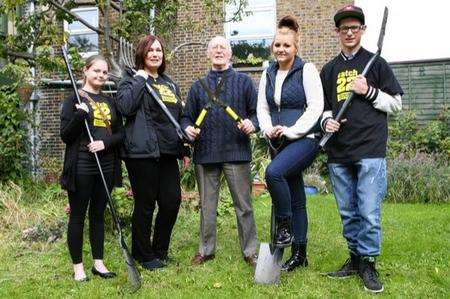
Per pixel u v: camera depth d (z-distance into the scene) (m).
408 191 8.32
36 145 10.42
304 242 4.22
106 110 4.04
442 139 10.70
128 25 9.84
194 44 11.30
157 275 4.11
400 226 5.82
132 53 9.05
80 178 3.91
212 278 4.03
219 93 4.15
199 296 3.65
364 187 3.67
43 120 11.88
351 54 3.81
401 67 11.44
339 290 3.71
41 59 9.30
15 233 5.56
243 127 4.04
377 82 3.70
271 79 3.96
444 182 8.27
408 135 10.96
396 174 8.45
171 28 11.07
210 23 11.23
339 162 3.79
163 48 4.33
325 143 3.71
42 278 4.14
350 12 3.70
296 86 3.87
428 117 11.27
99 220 4.13
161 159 4.24
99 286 3.88
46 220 5.93
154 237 4.43
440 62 11.16
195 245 5.04
